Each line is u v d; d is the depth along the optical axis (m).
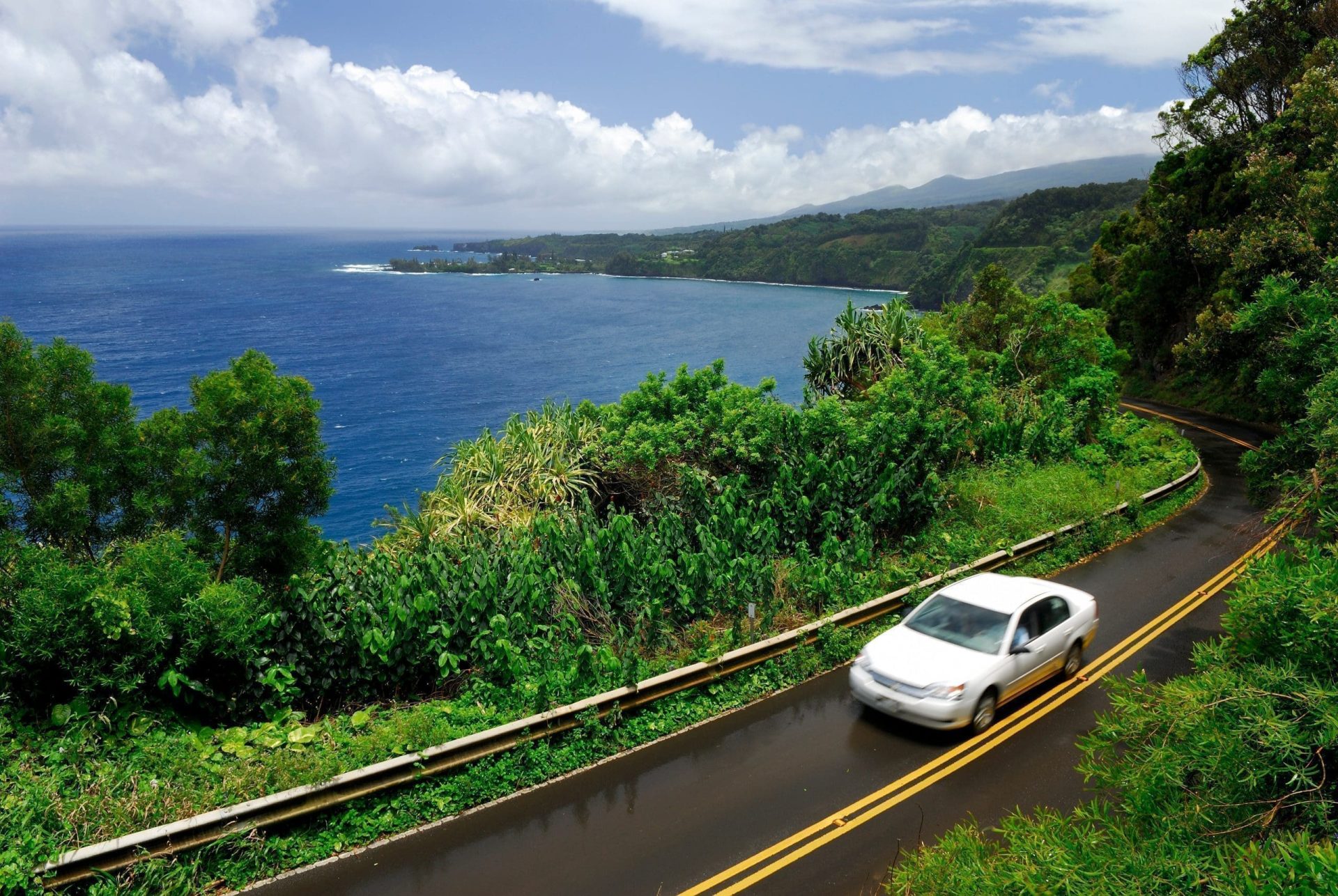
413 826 8.07
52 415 8.75
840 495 15.96
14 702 7.93
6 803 6.82
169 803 7.32
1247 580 5.05
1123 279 50.16
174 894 6.73
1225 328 28.41
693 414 17.25
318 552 10.35
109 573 8.33
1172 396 46.31
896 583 14.18
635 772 9.13
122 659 8.13
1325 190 24.14
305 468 9.87
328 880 7.23
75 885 6.61
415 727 8.72
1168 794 4.79
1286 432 11.66
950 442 17.95
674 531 13.87
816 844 7.70
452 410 95.75
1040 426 23.14
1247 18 40.03
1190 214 44.09
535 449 16.23
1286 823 4.32
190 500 9.56
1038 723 10.15
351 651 9.90
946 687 9.66
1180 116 45.38
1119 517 19.23
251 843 7.29
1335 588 4.48
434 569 10.87
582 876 7.27
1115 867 4.20
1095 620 12.13
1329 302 11.45
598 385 116.12
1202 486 25.23
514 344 166.25
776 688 11.31
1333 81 26.47
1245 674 4.60
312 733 8.73
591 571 12.25
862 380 22.39
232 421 9.61
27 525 8.70
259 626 8.96
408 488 59.97
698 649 11.54
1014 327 28.45
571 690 10.05
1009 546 16.19
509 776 8.77
